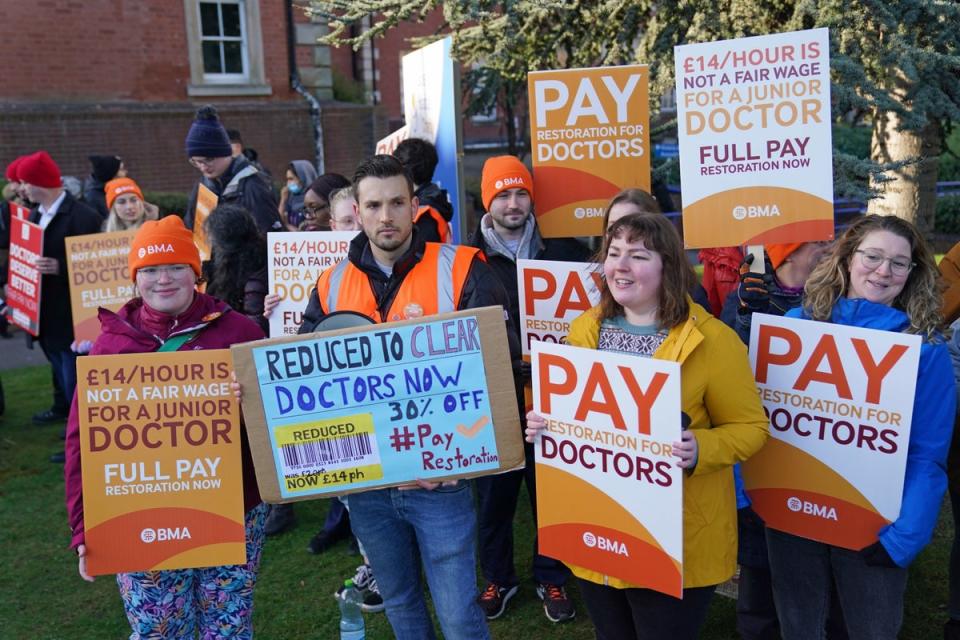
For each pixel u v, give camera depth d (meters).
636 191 2.90
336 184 4.96
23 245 5.53
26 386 7.72
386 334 2.54
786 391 2.53
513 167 3.60
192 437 2.61
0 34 12.34
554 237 3.70
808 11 4.40
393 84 19.62
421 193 4.07
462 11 4.70
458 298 2.69
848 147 13.84
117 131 13.24
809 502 2.53
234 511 2.63
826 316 2.55
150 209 6.13
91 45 13.03
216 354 2.60
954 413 2.39
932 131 5.29
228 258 4.00
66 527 4.80
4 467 5.70
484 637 2.73
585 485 2.40
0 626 3.77
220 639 2.79
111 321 2.75
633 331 2.43
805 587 2.63
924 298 2.44
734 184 2.86
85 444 2.57
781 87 2.76
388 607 2.87
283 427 2.58
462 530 2.68
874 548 2.41
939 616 3.49
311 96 15.12
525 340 3.43
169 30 13.66
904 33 4.40
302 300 3.94
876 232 2.44
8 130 12.30
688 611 2.38
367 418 2.58
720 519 2.36
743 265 3.03
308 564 4.25
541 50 5.91
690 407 2.32
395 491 2.68
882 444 2.38
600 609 2.51
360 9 5.25
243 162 5.08
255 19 14.41
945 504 4.53
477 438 2.57
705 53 2.82
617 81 3.53
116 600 4.00
